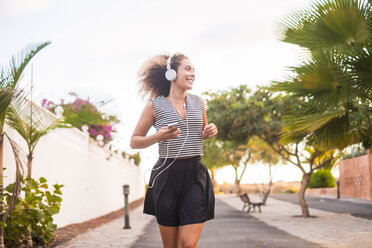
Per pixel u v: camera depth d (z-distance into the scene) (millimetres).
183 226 2910
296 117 9445
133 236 8594
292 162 13789
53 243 7316
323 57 7258
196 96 3207
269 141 14188
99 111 7539
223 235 8609
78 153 11812
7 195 6070
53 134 9555
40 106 7172
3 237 5902
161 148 3061
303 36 7973
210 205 3025
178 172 2998
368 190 21812
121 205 20375
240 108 13352
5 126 7027
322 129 7801
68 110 7266
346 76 7254
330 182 31438
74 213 11320
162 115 3033
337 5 7328
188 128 3029
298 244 7203
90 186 13352
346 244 7137
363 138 8883
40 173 8656
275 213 15555
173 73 3049
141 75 3311
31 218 6316
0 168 5527
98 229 10055
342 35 7559
